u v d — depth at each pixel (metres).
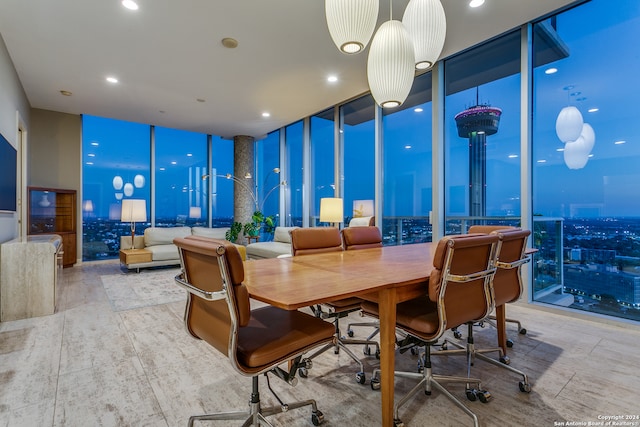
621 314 2.86
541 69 3.33
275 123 6.61
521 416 1.55
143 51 3.67
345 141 5.68
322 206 4.60
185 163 7.43
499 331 2.12
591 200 3.02
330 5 1.80
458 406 1.54
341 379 1.92
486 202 3.78
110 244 6.53
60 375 1.95
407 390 1.80
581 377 1.91
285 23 3.16
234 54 3.76
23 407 1.63
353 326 2.81
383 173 5.07
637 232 2.77
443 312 1.44
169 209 7.21
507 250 1.81
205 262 1.21
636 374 1.94
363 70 4.18
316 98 5.17
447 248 1.38
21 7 2.88
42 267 3.10
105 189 6.46
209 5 2.89
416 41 2.15
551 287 3.30
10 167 3.72
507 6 2.96
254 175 7.81
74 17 3.04
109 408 1.63
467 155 3.98
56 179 5.87
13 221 4.06
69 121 6.00
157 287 4.25
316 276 1.54
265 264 1.89
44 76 4.30
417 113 4.54
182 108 5.63
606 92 2.92
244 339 1.28
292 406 1.49
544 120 3.32
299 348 1.29
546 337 2.53
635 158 2.78
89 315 3.11
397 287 1.45
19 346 2.38
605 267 2.94
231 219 7.97
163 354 2.25
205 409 1.62
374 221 4.73
